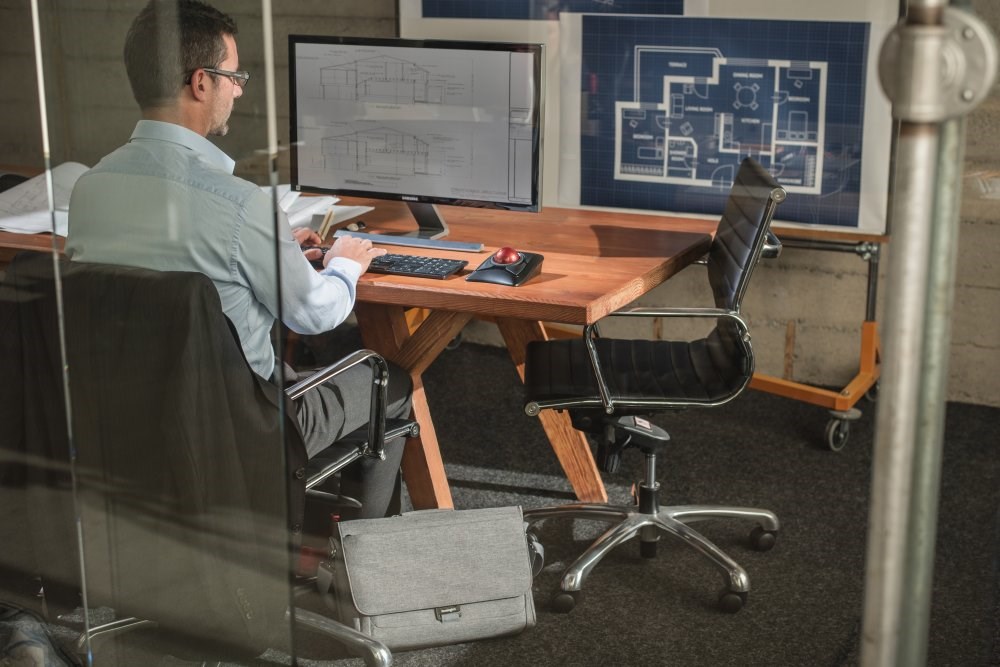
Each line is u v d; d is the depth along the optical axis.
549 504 2.85
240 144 1.44
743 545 2.64
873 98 3.31
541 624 2.31
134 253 1.52
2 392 1.74
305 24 3.94
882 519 1.02
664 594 2.43
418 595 2.15
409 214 2.95
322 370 1.99
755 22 3.40
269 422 1.54
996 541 1.63
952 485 1.80
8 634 1.81
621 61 3.61
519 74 2.65
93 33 1.41
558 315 2.20
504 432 3.31
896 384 0.99
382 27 3.88
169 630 1.61
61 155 1.46
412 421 2.34
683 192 3.64
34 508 1.82
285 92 3.95
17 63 1.58
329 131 2.86
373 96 2.79
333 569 2.20
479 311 2.26
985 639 1.61
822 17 3.31
